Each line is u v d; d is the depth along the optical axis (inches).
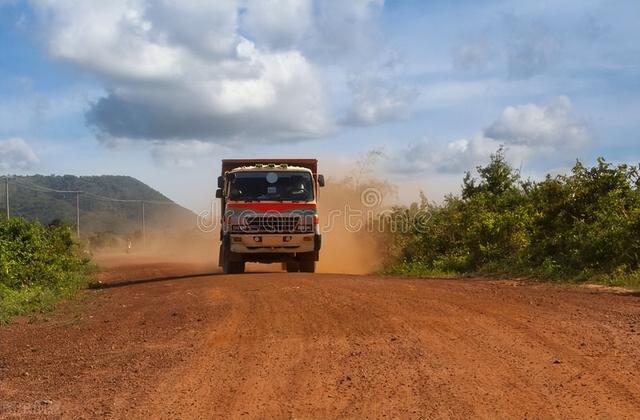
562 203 710.5
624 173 700.7
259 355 313.7
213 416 235.5
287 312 415.2
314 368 288.7
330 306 430.9
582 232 649.0
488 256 739.4
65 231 982.4
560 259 644.1
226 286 560.7
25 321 468.1
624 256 592.7
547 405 233.9
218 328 378.3
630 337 326.3
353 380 269.6
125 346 352.2
